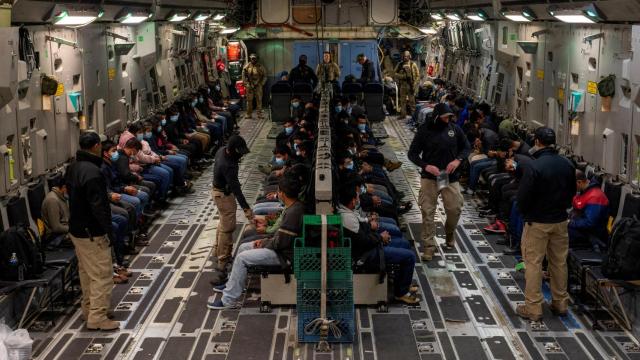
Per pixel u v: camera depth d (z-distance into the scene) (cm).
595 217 820
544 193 735
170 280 880
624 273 712
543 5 1003
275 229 810
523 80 1343
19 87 818
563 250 756
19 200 796
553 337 724
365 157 1216
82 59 1060
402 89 2109
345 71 2098
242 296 823
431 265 925
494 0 1248
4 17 693
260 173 1445
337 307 708
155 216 1140
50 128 935
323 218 698
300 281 704
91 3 933
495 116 1527
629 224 714
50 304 767
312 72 1986
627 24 824
